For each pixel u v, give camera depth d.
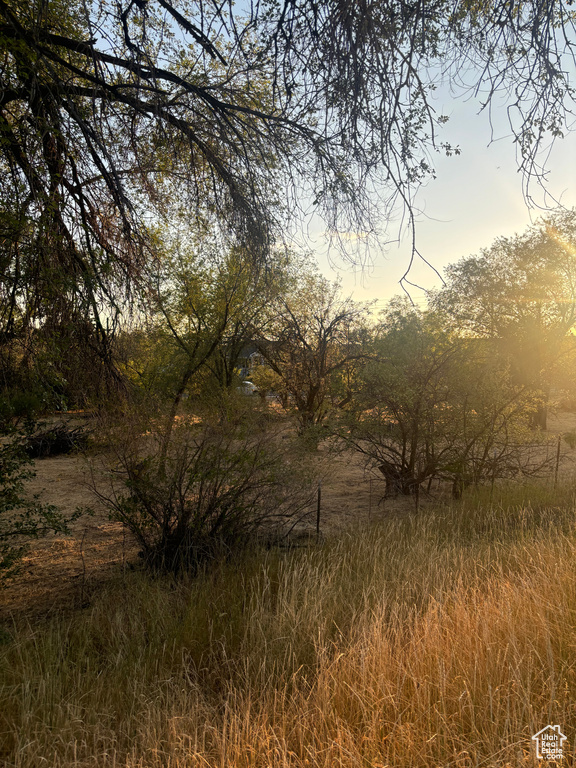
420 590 4.47
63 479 10.04
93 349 5.18
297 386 13.57
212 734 2.72
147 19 4.97
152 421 5.50
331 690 2.97
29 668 3.32
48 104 4.74
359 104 3.27
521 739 2.28
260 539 5.98
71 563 5.87
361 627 3.68
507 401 8.28
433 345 8.58
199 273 10.80
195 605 4.32
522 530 5.96
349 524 7.17
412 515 7.45
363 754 2.46
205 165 6.28
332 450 8.89
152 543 5.75
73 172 5.31
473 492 8.26
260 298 11.73
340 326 14.49
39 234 4.16
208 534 5.61
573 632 3.16
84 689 3.28
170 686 3.26
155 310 5.97
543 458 12.30
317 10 3.21
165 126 5.81
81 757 2.69
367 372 8.70
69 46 5.07
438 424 8.42
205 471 5.50
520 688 2.59
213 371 11.55
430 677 2.87
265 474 5.70
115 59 5.25
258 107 5.63
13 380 4.27
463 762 2.29
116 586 4.97
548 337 14.89
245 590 4.58
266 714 2.74
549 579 4.05
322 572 4.75
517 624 3.34
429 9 3.06
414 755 2.36
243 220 5.84
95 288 4.82
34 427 4.41
